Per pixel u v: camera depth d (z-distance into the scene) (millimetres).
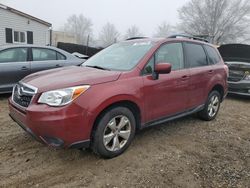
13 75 6953
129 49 4617
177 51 4848
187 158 4027
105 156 3781
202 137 4895
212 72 5543
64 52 8016
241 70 8312
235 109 7328
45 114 3250
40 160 3768
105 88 3600
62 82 3479
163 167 3729
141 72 4082
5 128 4883
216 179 3514
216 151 4336
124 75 3889
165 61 4527
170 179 3455
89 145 3588
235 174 3656
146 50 4367
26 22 19172
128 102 3891
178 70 4727
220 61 6016
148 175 3516
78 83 3447
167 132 5035
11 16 18109
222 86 5898
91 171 3541
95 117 3490
